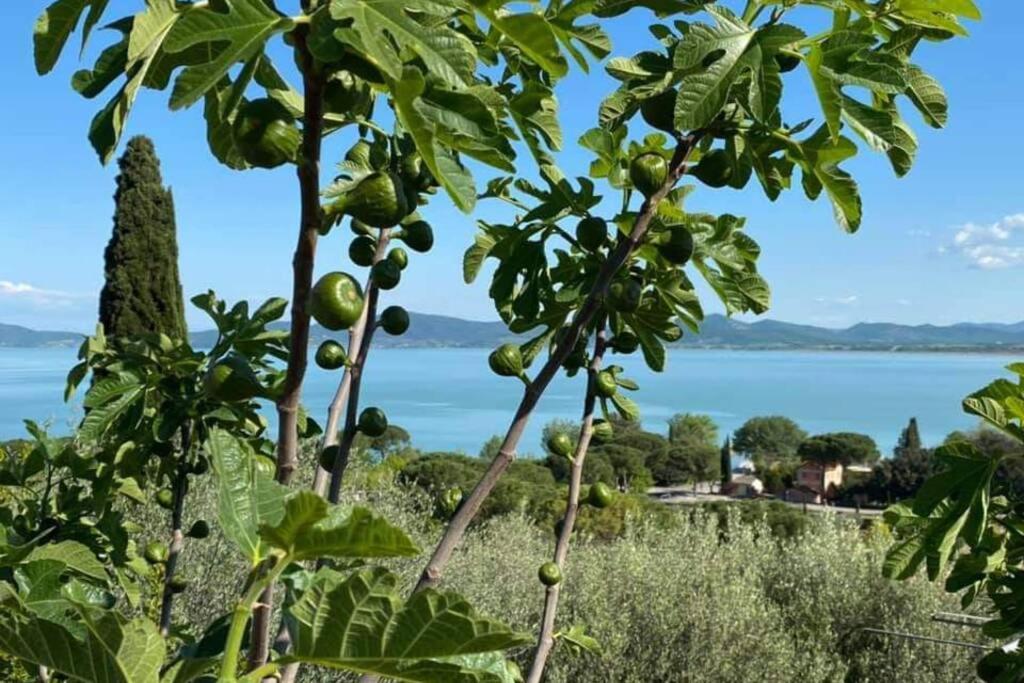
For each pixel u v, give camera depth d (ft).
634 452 107.55
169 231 59.06
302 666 21.26
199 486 25.88
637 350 9.61
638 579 31.78
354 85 5.21
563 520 9.16
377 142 7.70
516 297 9.14
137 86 4.51
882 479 163.43
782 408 540.52
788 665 29.58
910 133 7.67
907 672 30.66
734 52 6.70
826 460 186.91
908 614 32.48
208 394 5.39
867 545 38.65
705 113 6.61
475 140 4.86
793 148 7.23
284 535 3.54
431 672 3.79
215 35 4.24
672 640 29.60
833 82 6.87
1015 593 9.82
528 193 9.11
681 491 193.47
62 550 7.80
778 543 41.24
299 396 4.86
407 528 31.83
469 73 4.49
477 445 230.27
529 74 8.39
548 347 9.39
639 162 7.36
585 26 7.30
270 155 4.74
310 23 4.43
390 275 8.01
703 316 9.26
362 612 3.58
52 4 4.93
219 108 5.71
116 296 57.47
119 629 3.64
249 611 3.67
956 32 7.54
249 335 10.43
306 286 4.76
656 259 8.92
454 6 4.58
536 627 29.43
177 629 11.37
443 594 3.51
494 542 36.40
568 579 32.27
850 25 7.76
